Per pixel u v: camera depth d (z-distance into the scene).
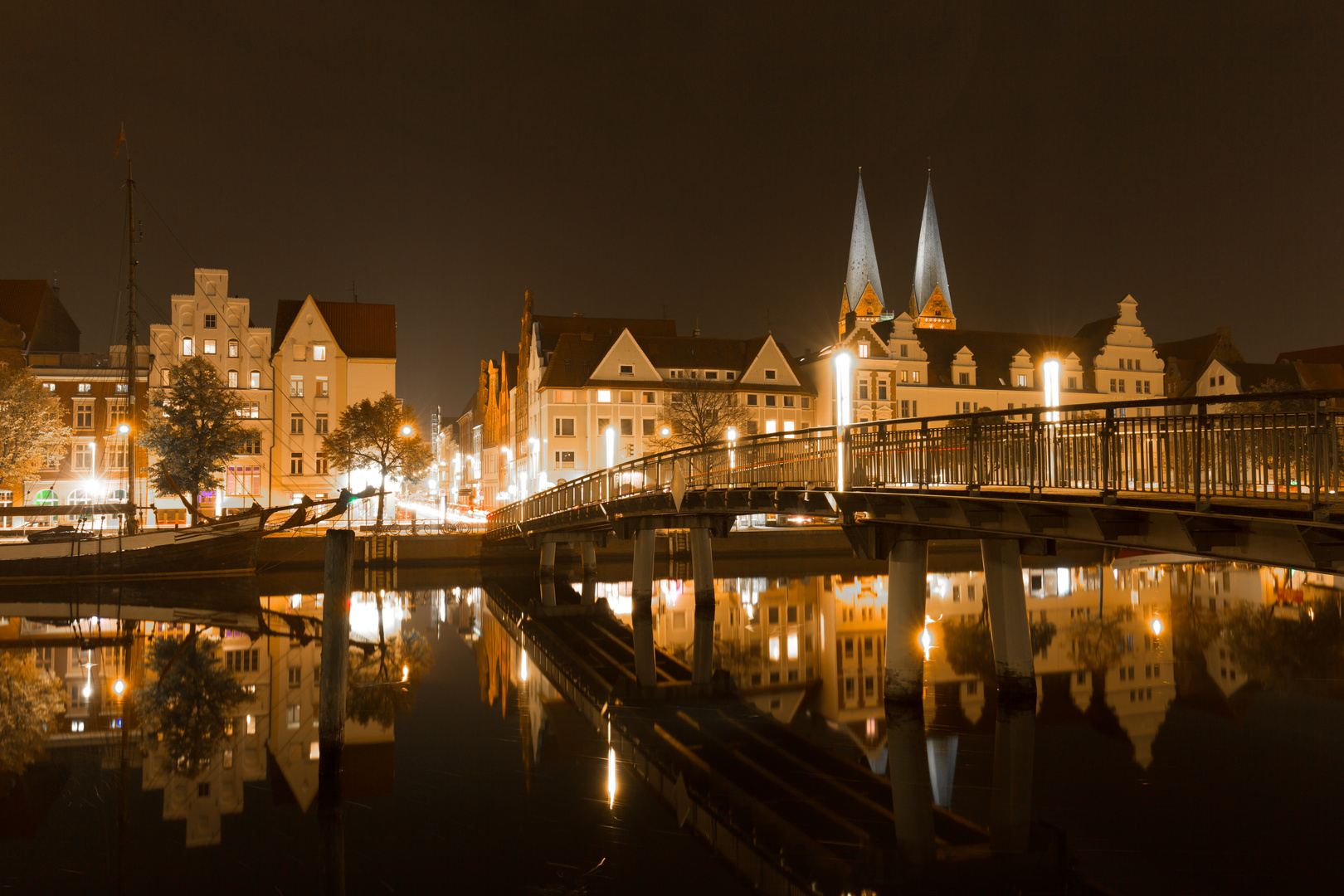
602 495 36.81
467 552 58.91
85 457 70.06
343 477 76.56
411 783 16.58
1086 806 14.49
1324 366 95.19
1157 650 26.94
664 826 14.31
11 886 12.43
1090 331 96.69
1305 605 35.91
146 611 41.03
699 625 35.34
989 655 26.72
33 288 77.62
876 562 59.62
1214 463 11.31
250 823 14.73
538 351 86.31
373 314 82.81
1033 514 14.71
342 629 17.19
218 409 58.88
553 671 27.17
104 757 18.45
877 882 12.09
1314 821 13.68
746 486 23.95
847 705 22.00
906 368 87.00
